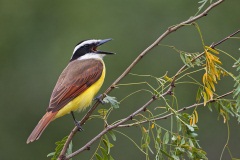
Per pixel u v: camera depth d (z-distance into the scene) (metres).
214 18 17.97
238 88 7.87
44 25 19.34
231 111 8.09
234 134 16.22
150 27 18.14
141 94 16.73
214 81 8.04
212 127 16.25
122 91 16.78
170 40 17.58
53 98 9.57
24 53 18.88
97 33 18.42
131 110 16.58
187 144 7.89
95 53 10.73
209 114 16.23
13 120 17.81
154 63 17.38
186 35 17.62
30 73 18.41
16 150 17.39
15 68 18.62
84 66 10.07
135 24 18.23
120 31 18.19
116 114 16.45
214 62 8.04
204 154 7.84
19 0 19.45
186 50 17.53
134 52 17.80
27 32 19.27
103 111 8.44
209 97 8.09
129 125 8.12
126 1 18.53
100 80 10.10
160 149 7.93
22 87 18.23
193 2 18.14
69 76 9.88
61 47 18.56
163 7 18.17
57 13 19.34
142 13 18.28
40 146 17.02
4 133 17.61
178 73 8.16
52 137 16.89
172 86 8.16
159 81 8.20
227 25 17.91
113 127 8.13
